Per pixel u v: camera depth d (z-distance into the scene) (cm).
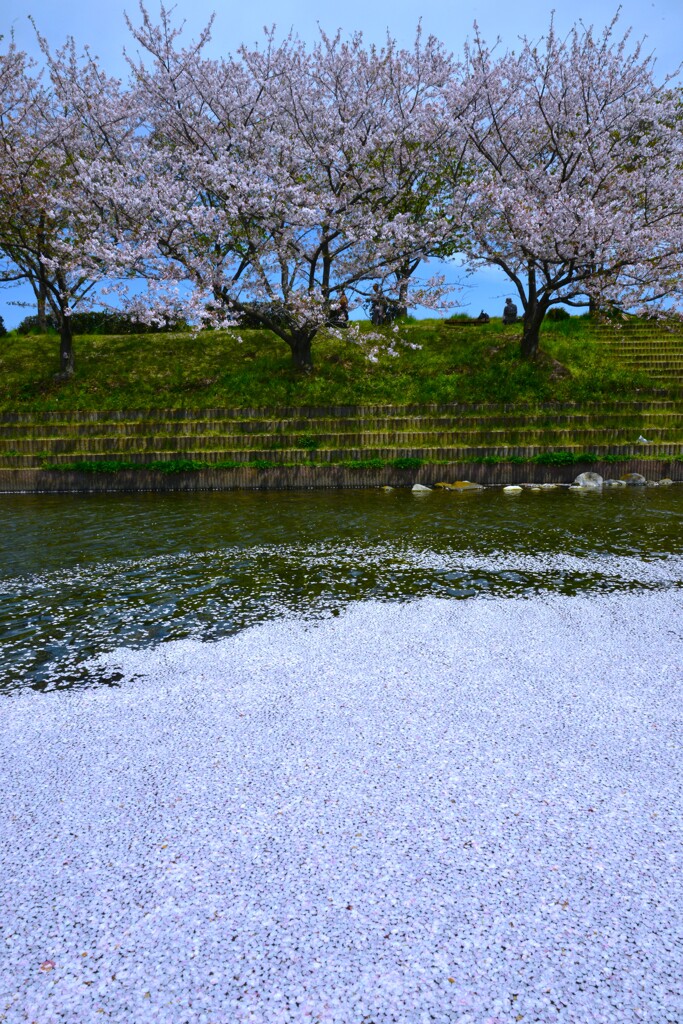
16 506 1058
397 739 280
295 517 898
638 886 191
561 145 1669
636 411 1472
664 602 479
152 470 1280
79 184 1557
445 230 1595
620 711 304
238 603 496
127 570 603
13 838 218
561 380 1568
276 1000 154
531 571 580
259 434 1386
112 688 345
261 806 233
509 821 221
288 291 1566
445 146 1711
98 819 228
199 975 162
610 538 727
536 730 286
